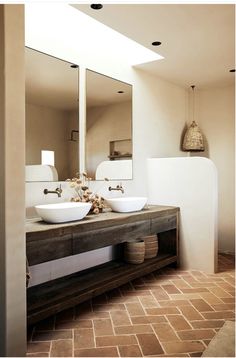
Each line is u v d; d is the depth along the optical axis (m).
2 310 1.58
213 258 3.59
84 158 3.24
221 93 4.66
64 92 3.04
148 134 4.08
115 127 3.62
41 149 2.83
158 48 3.27
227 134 4.60
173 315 2.48
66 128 3.07
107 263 3.36
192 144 4.56
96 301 2.76
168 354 1.93
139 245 3.30
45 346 2.03
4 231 1.56
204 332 2.21
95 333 2.20
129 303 2.72
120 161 3.69
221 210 4.64
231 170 4.56
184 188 3.78
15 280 1.61
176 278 3.41
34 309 2.16
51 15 2.91
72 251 2.35
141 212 3.19
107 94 3.50
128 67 3.79
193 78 4.27
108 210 3.29
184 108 4.80
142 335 2.16
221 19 2.66
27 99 2.72
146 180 4.07
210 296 2.88
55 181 2.96
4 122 1.56
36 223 2.42
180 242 3.81
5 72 1.56
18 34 1.62
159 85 4.26
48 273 2.81
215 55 3.46
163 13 2.58
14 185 1.60
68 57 3.08
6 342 1.57
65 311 2.56
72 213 2.46
